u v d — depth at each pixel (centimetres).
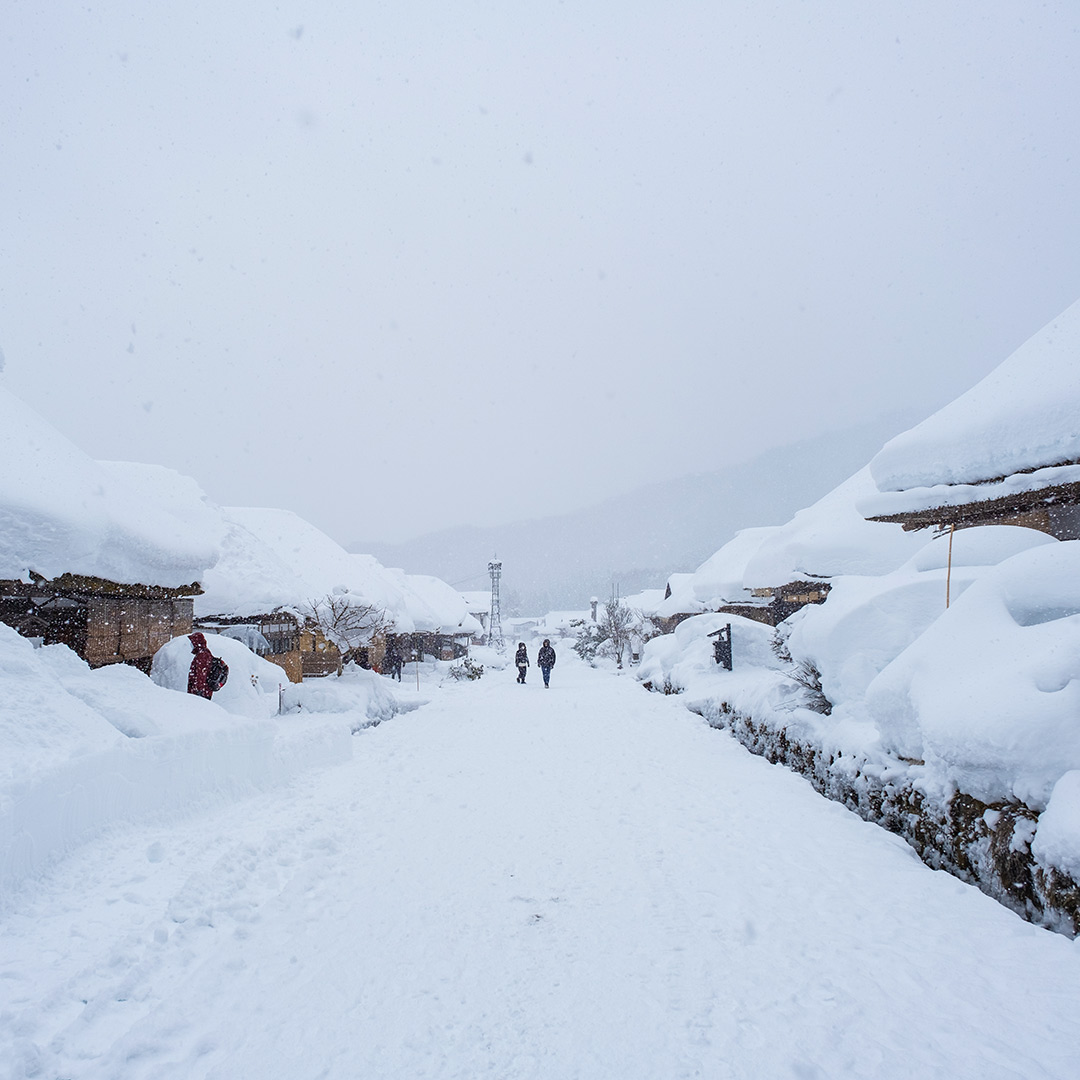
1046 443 535
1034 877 354
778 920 369
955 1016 272
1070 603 458
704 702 1252
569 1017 279
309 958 334
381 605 2002
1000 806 402
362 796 679
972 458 590
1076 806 337
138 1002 291
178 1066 247
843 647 671
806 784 685
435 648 3991
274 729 725
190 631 1188
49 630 840
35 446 741
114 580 770
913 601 641
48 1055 248
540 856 491
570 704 1612
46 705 507
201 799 588
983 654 446
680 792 679
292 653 1620
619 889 422
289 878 447
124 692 664
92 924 356
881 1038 259
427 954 337
